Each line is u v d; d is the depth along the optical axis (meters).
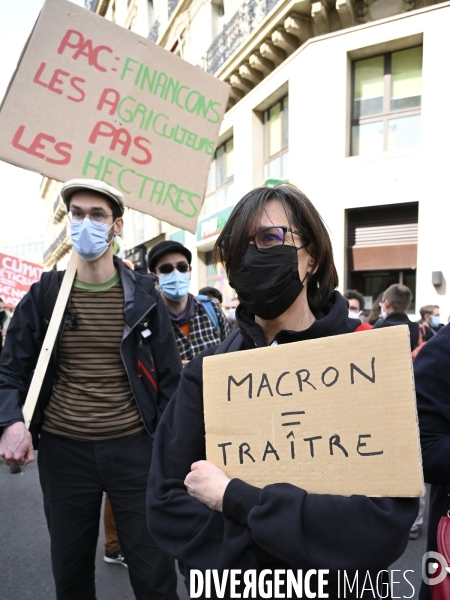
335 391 0.96
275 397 1.01
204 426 1.15
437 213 7.97
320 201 8.94
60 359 1.85
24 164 1.98
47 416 1.85
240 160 11.34
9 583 2.64
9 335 1.87
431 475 1.26
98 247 1.80
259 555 0.95
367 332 0.95
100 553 2.99
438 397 1.28
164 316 1.97
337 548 0.86
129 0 19.36
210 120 2.35
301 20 9.04
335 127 8.75
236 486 0.96
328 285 1.17
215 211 13.16
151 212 2.20
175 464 1.13
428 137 8.04
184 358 2.95
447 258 7.88
